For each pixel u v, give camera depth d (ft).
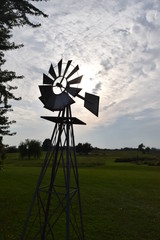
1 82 47.16
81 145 307.37
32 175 91.25
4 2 43.62
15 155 268.21
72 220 37.91
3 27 46.98
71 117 20.88
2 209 42.91
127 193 61.31
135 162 193.57
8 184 69.67
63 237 30.60
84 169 132.16
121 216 40.83
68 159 19.98
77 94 20.52
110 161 210.38
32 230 32.50
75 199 52.70
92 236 31.42
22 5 45.80
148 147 302.66
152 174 106.63
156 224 36.94
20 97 49.57
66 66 21.84
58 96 21.43
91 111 20.34
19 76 49.62
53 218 38.63
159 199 54.80
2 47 46.32
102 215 41.22
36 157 238.89
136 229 34.58
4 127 47.67
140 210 44.91
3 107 47.67
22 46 49.08
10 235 30.27
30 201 49.29
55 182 75.25
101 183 77.05
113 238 30.94
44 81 22.40
